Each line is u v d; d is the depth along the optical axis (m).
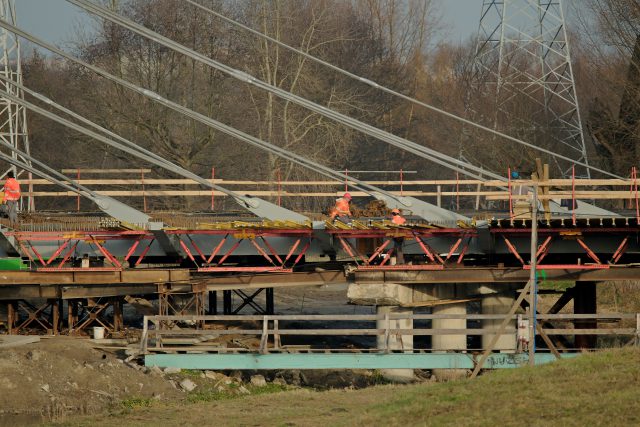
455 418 28.14
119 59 92.69
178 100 96.19
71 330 50.72
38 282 49.47
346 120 55.31
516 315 42.91
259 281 52.56
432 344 54.44
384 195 55.19
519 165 92.25
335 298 83.56
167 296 49.84
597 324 56.72
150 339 48.75
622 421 25.84
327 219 55.81
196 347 45.94
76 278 49.56
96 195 52.97
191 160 93.38
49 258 53.75
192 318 44.00
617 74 93.12
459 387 32.56
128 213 53.09
